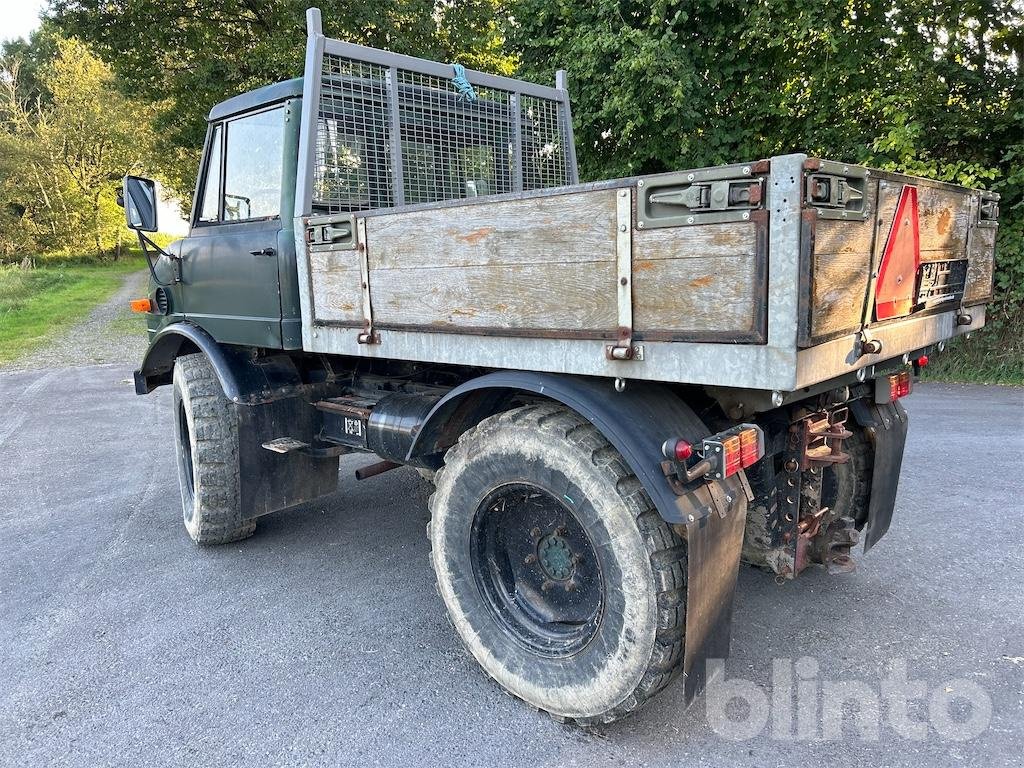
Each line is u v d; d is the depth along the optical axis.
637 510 2.21
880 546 3.90
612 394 2.31
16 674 2.96
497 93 4.29
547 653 2.54
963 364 8.55
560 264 2.21
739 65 9.18
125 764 2.41
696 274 1.91
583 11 9.39
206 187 4.18
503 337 2.43
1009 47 8.43
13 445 6.77
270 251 3.51
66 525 4.68
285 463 4.04
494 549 2.76
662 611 2.19
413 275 2.69
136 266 41.69
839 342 2.00
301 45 14.07
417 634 3.22
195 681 2.88
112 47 15.96
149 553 4.20
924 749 2.35
